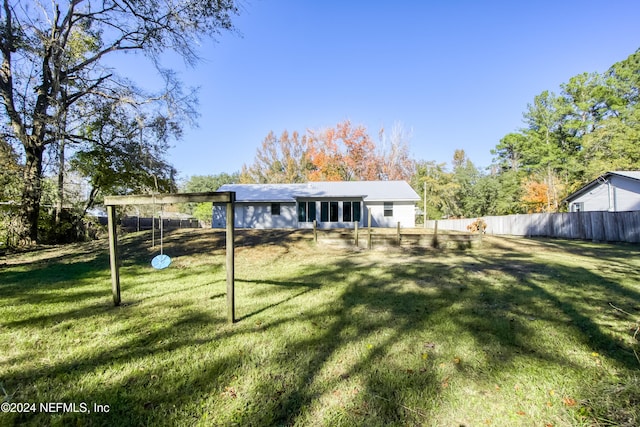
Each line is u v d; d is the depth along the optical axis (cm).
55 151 1139
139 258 877
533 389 230
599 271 682
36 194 1170
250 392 229
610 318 378
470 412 206
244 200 2120
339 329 350
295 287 561
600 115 2892
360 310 420
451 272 684
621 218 1338
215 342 315
